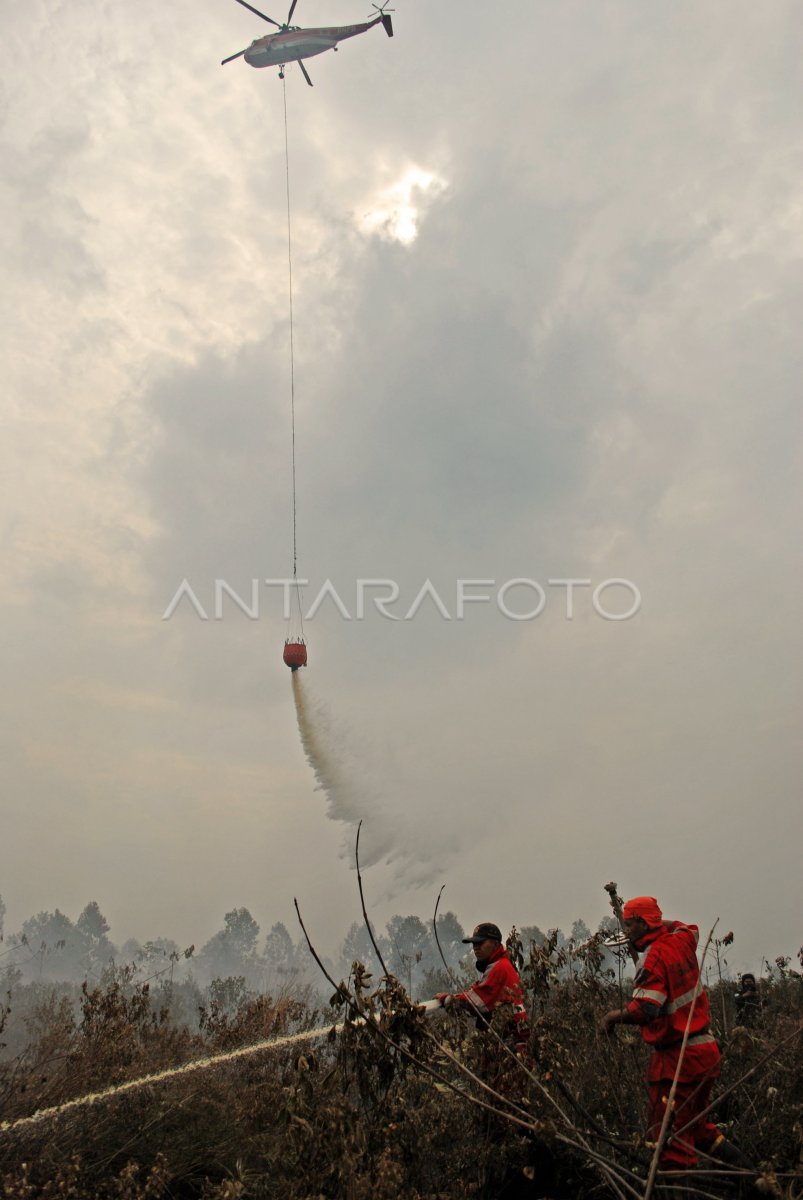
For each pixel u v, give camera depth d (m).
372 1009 4.61
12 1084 5.27
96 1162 4.57
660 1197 4.03
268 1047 6.89
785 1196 3.67
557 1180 4.62
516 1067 4.89
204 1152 4.88
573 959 6.66
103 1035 6.58
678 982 4.68
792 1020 6.14
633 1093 5.43
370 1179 4.06
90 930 108.50
